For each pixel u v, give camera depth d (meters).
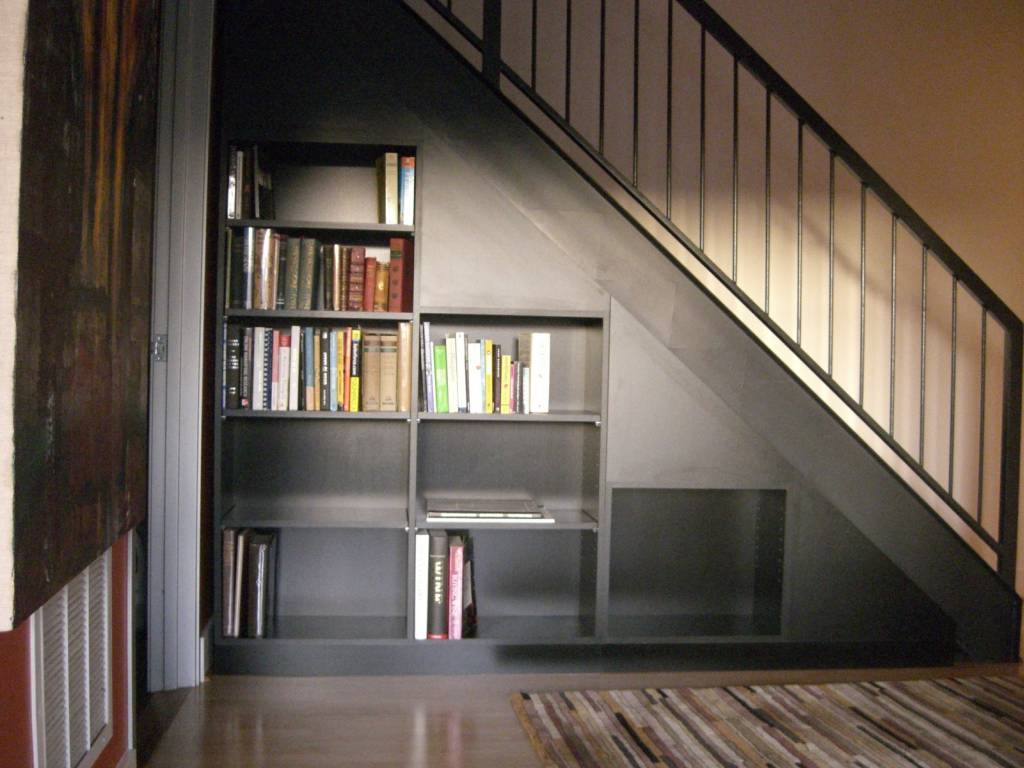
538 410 3.05
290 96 2.84
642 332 2.96
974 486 3.73
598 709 2.64
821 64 3.65
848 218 3.67
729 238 3.59
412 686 2.85
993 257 3.72
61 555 1.29
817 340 3.66
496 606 3.31
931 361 3.72
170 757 2.27
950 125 3.70
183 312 2.68
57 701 1.52
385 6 2.80
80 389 1.38
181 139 2.66
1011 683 2.95
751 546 3.42
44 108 1.17
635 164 2.90
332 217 3.18
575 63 3.48
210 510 2.96
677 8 3.54
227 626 2.90
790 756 2.32
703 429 2.98
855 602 3.08
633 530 3.39
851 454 2.97
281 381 2.92
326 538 3.22
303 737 2.42
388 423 3.21
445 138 2.80
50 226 1.21
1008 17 3.71
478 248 2.94
